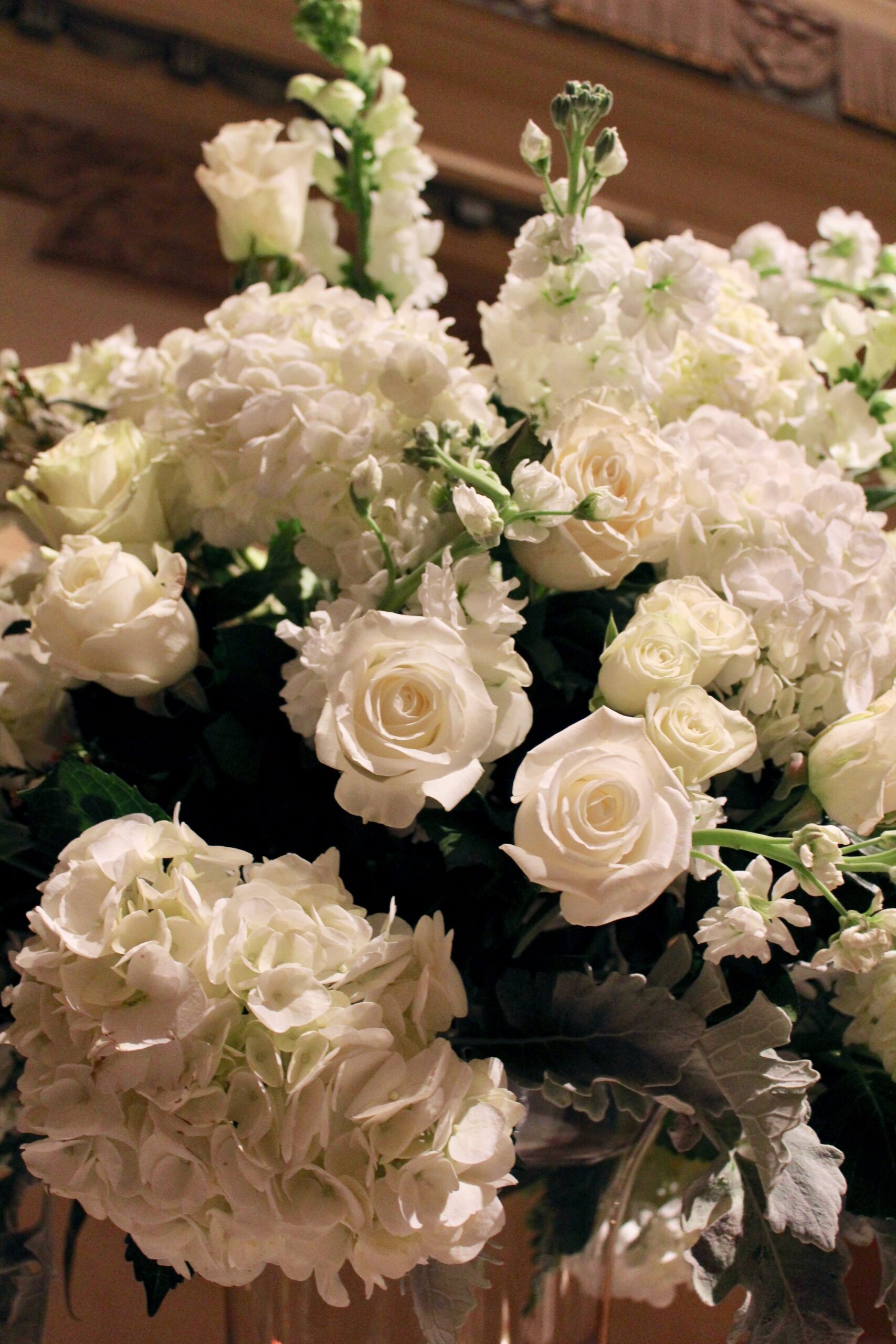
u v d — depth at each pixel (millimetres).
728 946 724
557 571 782
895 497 977
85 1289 1126
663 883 688
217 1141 692
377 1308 831
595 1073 735
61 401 978
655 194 1796
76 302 1600
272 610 896
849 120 1877
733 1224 773
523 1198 839
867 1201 771
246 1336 882
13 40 1474
